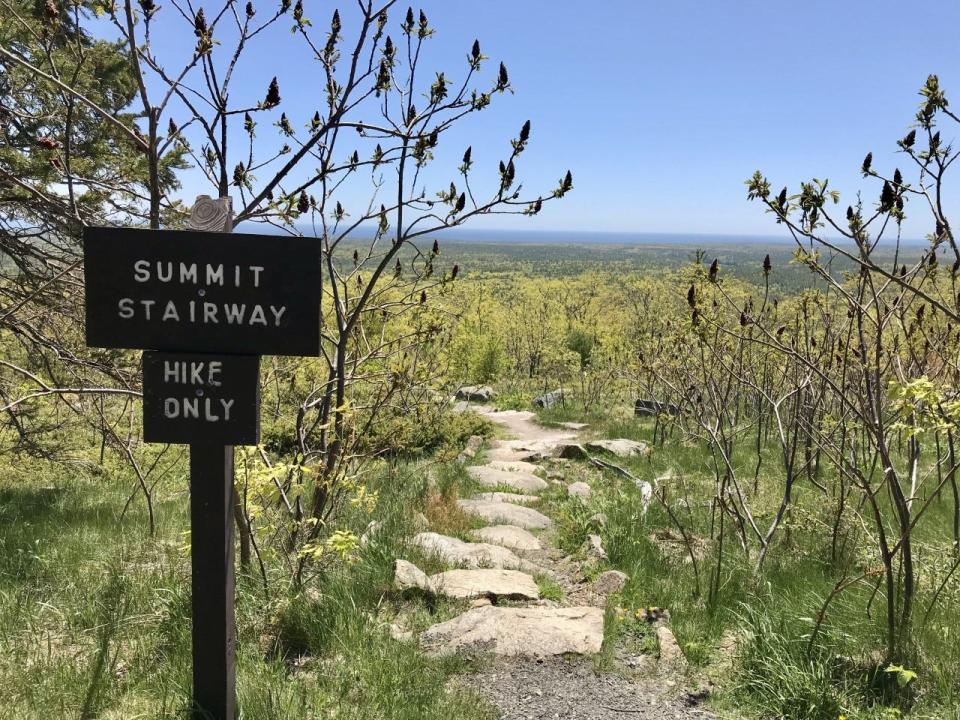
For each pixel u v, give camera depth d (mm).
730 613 4105
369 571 4328
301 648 3572
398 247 3883
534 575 4867
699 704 3246
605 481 8234
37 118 4320
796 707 3094
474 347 18438
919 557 4684
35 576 4395
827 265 3590
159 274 2520
